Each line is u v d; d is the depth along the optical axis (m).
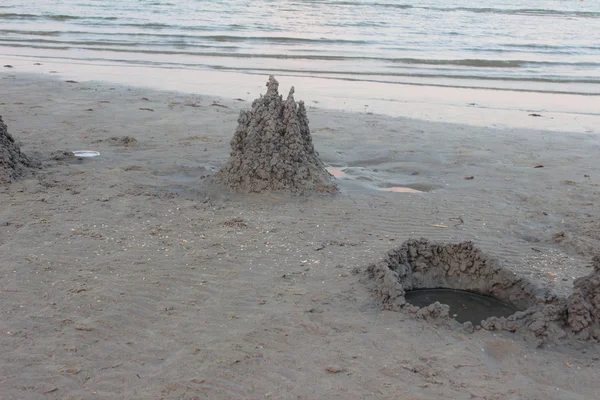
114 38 23.58
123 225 6.52
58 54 19.94
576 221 7.23
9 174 7.67
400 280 5.34
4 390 3.79
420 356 4.29
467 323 4.68
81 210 6.87
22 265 5.49
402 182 8.62
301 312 4.84
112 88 14.57
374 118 12.57
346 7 36.12
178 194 7.61
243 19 29.78
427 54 21.80
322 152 9.85
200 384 3.90
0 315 4.66
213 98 13.96
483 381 4.04
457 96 15.53
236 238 6.33
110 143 9.73
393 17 32.25
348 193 7.99
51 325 4.54
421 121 12.50
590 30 30.20
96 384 3.88
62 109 11.98
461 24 30.55
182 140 10.12
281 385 3.92
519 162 9.73
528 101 15.23
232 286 5.27
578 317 4.60
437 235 6.68
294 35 25.14
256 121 7.98
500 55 22.06
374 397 3.83
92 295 5.00
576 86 17.36
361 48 22.66
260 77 17.09
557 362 4.29
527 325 4.66
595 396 3.94
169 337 4.44
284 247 6.15
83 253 5.79
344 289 5.25
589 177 9.03
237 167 7.89
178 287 5.21
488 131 11.88
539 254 6.31
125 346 4.31
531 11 37.75
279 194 7.68
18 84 14.40
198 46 22.23
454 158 9.84
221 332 4.52
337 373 4.07
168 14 30.95
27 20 27.67
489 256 5.48
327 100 14.38
